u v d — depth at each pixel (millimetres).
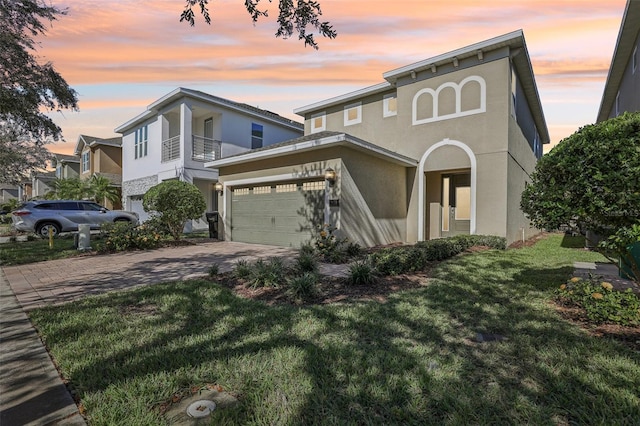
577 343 3201
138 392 2443
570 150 4078
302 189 10164
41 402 2363
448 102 11328
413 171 12195
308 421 2141
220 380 2602
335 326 3697
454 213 12328
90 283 6020
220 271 6969
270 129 20062
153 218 12500
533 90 13461
